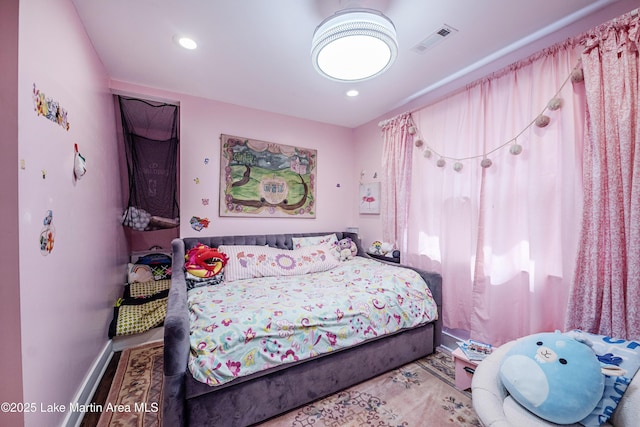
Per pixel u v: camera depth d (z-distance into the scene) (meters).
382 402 1.63
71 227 1.45
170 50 1.96
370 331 1.79
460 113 2.27
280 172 3.18
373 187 3.37
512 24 1.69
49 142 1.22
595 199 1.43
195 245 2.60
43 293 1.15
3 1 0.99
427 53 1.99
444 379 1.86
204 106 2.76
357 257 3.18
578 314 1.51
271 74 2.30
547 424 0.99
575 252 1.52
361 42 1.44
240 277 2.33
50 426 1.19
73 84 1.51
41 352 1.13
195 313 1.58
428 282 2.23
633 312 1.30
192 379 1.27
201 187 2.76
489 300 2.02
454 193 2.31
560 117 1.67
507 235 1.92
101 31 1.75
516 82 1.91
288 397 1.51
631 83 1.36
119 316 2.33
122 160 2.77
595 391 0.98
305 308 1.64
